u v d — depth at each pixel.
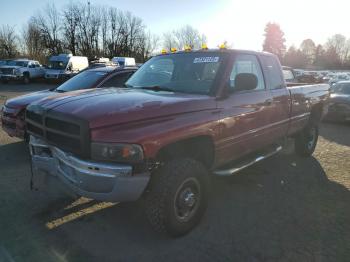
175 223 3.44
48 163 3.62
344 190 5.06
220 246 3.46
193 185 3.58
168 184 3.29
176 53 4.80
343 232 3.79
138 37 70.06
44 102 3.66
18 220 3.91
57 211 4.14
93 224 3.85
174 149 3.62
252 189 5.02
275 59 5.40
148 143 3.05
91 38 66.44
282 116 5.32
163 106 3.37
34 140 3.81
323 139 8.77
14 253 3.27
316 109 6.81
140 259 3.22
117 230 3.73
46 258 3.20
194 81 4.20
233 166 4.42
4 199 4.45
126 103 3.35
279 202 4.57
